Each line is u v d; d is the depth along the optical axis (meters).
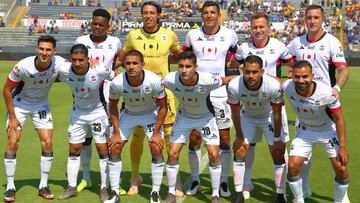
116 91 5.79
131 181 6.40
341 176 5.50
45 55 5.70
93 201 5.95
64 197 6.02
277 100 5.66
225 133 6.40
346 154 5.32
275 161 5.93
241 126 6.08
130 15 45.06
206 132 5.83
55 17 45.91
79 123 6.08
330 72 6.20
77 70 5.84
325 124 5.56
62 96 16.84
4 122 11.34
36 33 42.31
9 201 5.85
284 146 6.00
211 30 6.55
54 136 9.94
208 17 6.42
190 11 45.81
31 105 6.12
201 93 5.67
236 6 47.50
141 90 5.75
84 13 46.22
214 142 5.83
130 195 6.25
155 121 6.06
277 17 46.03
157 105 5.96
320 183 6.77
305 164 6.01
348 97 17.30
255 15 6.31
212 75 5.70
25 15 45.81
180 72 5.50
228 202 6.04
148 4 6.55
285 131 6.14
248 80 5.48
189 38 6.69
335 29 43.19
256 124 6.04
